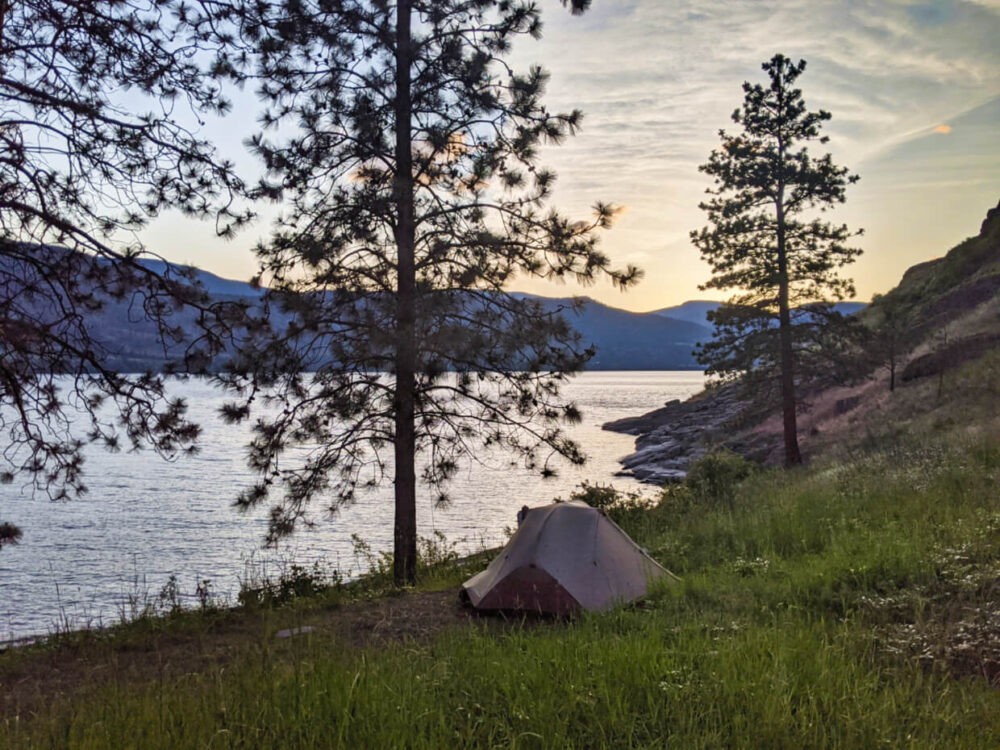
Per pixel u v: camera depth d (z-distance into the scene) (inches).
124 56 399.5
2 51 346.9
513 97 536.1
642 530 571.5
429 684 226.5
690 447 1953.7
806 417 1622.8
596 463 2110.0
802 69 1235.9
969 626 258.8
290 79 531.2
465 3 547.2
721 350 1264.8
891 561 348.8
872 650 250.4
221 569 912.3
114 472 2162.9
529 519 396.5
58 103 363.3
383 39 541.3
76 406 400.5
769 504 598.5
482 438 549.6
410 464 546.6
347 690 214.1
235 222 430.3
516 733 194.4
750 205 1245.1
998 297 1489.9
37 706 257.9
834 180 1211.9
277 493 1505.9
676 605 326.0
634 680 221.0
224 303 426.6
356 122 533.6
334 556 958.4
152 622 407.8
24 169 366.3
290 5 514.0
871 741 182.2
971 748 178.1
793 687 209.5
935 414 1048.8
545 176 531.2
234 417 499.5
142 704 215.9
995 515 402.0
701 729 192.5
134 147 390.9
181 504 1539.1
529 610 360.2
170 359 422.9
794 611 306.8
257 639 339.9
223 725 201.3
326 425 538.0
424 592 455.8
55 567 941.8
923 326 1658.5
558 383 536.7
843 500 535.2
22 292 375.9
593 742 190.7
